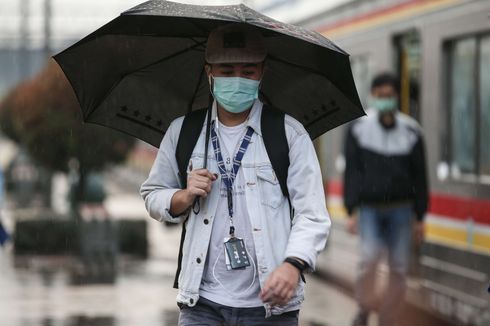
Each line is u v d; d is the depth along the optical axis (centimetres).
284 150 754
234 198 754
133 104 855
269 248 745
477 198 1527
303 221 743
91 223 2498
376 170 1497
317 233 738
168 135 791
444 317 1606
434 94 1691
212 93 774
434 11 1695
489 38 1525
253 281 753
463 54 1611
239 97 752
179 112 863
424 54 1731
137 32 803
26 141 2728
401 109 1858
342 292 2000
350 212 1531
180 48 835
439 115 1672
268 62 837
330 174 2242
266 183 753
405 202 1505
